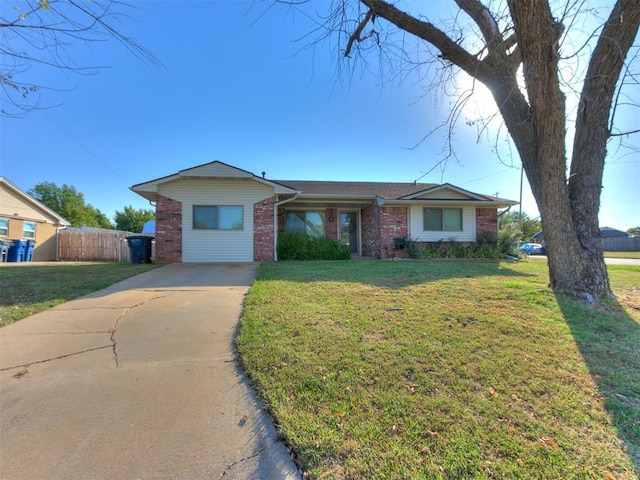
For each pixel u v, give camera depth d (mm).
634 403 2412
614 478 1753
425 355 3146
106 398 2568
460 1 5043
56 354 3371
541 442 2014
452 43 5188
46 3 2744
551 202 5234
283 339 3572
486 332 3719
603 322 4059
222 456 1967
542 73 4629
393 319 4172
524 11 4363
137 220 48281
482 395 2512
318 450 1973
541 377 2762
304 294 5523
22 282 6793
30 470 1838
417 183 18531
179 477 1805
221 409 2432
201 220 11641
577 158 5359
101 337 3834
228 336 3873
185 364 3150
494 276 7367
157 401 2531
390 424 2189
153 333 3971
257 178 11617
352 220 16562
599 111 5125
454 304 4836
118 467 1868
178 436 2133
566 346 3361
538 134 5125
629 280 7199
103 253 19000
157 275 8070
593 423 2191
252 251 11781
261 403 2486
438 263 10766
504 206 14445
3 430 2176
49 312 4723
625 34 4688
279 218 15211
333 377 2775
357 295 5434
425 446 1988
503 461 1867
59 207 41969
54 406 2453
